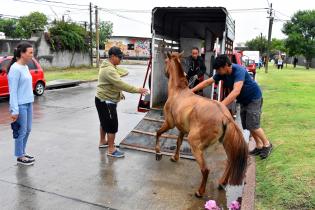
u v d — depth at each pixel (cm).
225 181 485
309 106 1045
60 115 994
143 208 430
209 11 828
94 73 2541
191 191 483
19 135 557
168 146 643
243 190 459
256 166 546
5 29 4591
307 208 388
